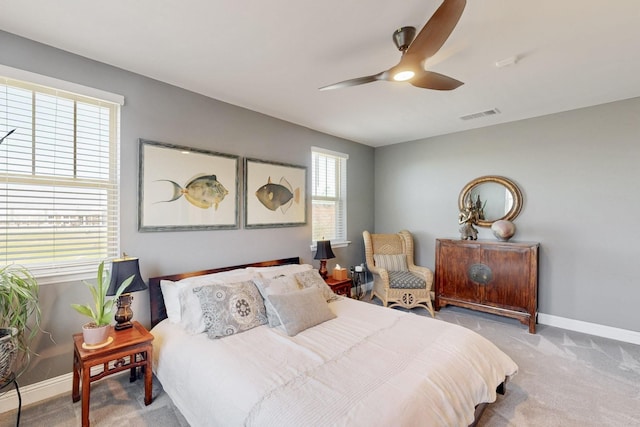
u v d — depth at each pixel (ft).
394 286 12.62
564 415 6.31
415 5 5.47
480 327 11.27
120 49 6.92
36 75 6.53
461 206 13.64
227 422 4.57
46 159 6.85
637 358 8.84
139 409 6.49
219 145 9.86
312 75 8.25
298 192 12.48
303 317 7.21
